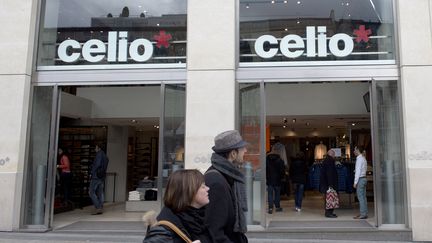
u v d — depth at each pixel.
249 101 8.17
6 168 7.93
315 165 13.42
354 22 8.37
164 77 8.41
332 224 8.20
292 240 7.33
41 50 8.71
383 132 7.94
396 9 8.08
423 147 7.43
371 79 8.03
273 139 18.30
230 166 2.76
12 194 7.84
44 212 8.15
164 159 8.12
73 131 14.47
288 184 14.36
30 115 8.34
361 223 8.30
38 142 8.39
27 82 8.29
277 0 8.54
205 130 7.82
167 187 2.30
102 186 10.78
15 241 7.24
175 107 8.28
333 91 11.94
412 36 7.73
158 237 2.10
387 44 8.21
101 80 8.52
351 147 14.42
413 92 7.60
